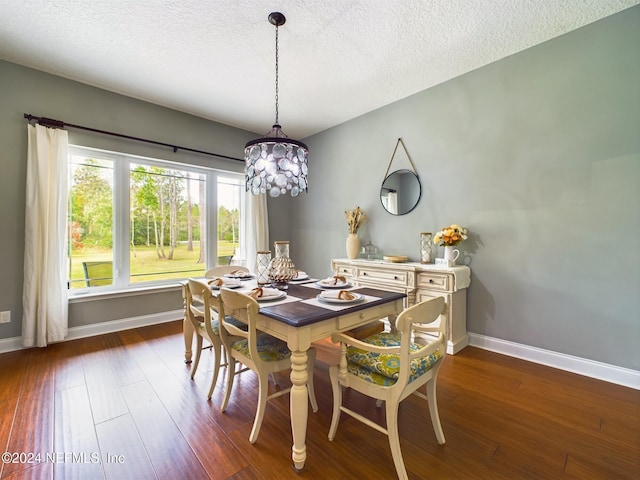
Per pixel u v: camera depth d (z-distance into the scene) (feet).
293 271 7.05
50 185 8.63
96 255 10.02
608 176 6.72
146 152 10.74
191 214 12.23
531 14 6.57
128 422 5.31
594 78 6.85
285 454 4.57
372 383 4.31
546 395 6.17
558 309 7.42
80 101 9.37
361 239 12.04
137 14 6.54
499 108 8.29
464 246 9.04
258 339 5.76
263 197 14.03
